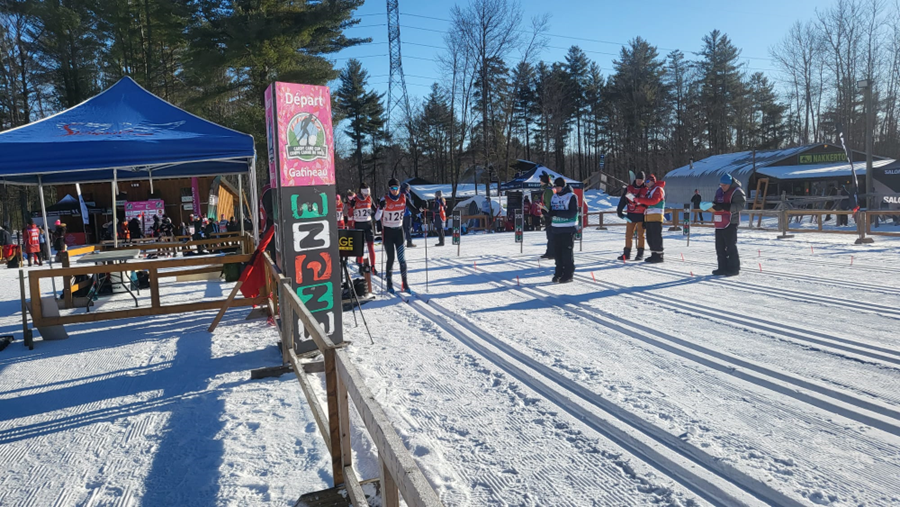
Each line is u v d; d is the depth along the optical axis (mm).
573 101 65062
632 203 12211
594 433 3777
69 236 30250
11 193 41312
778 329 6184
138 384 5176
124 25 32156
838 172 28344
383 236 9453
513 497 3037
